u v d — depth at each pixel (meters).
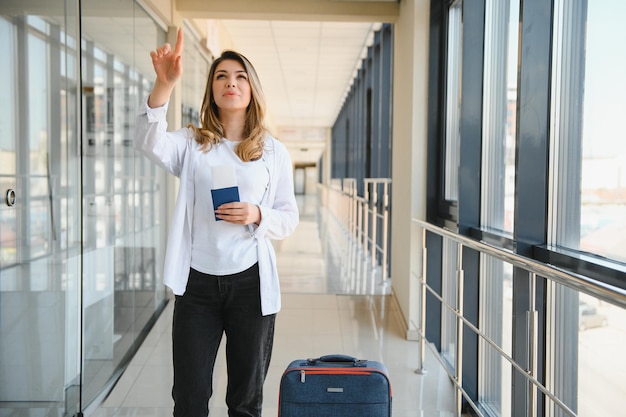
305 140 24.39
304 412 2.02
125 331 3.88
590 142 2.06
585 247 2.12
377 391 2.02
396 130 5.32
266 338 1.88
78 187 2.85
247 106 1.92
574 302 2.13
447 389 3.34
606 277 1.84
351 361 2.15
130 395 3.20
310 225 12.92
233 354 1.86
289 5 5.04
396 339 4.28
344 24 7.21
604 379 1.91
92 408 3.01
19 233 2.34
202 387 1.81
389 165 7.41
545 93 2.38
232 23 7.24
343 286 5.96
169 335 4.35
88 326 3.11
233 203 1.73
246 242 1.82
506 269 3.02
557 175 2.38
